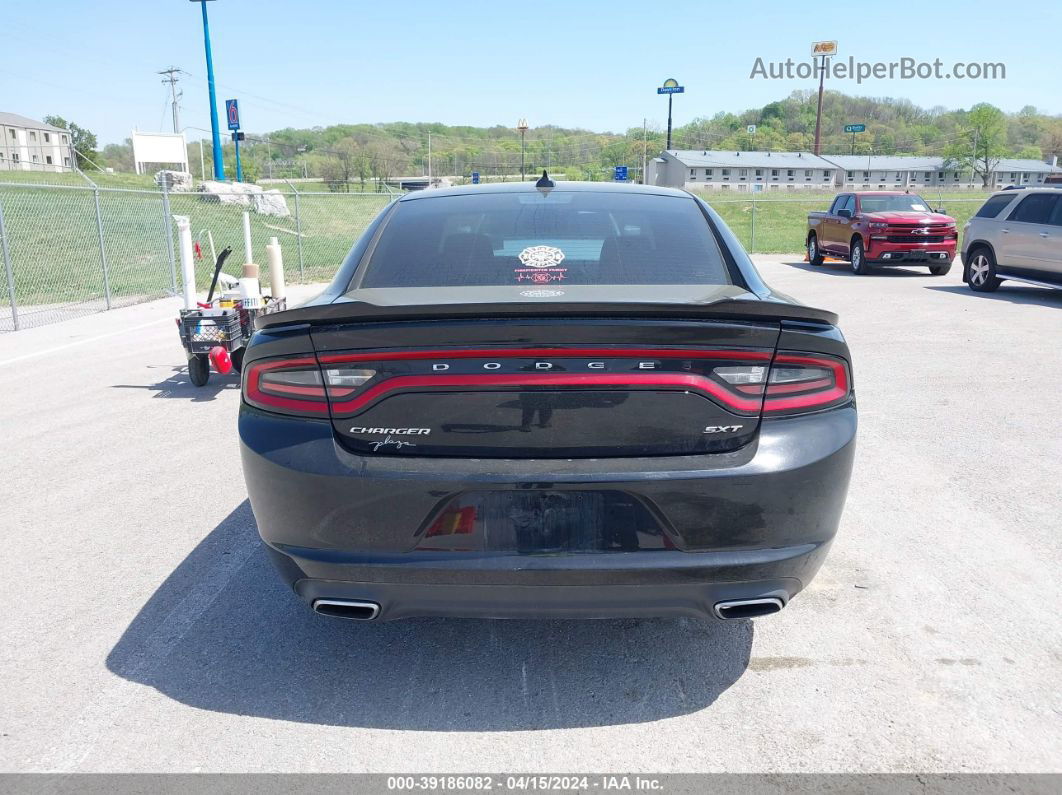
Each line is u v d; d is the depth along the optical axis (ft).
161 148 109.60
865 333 31.65
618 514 7.86
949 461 16.72
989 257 45.37
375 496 7.91
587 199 11.59
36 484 16.16
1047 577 11.69
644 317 7.84
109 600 11.36
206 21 109.40
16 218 73.26
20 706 8.89
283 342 8.17
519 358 7.82
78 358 29.27
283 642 10.22
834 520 8.41
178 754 8.05
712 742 8.18
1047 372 24.53
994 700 8.80
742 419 8.05
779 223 139.33
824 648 9.91
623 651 9.93
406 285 9.55
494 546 7.91
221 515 14.48
